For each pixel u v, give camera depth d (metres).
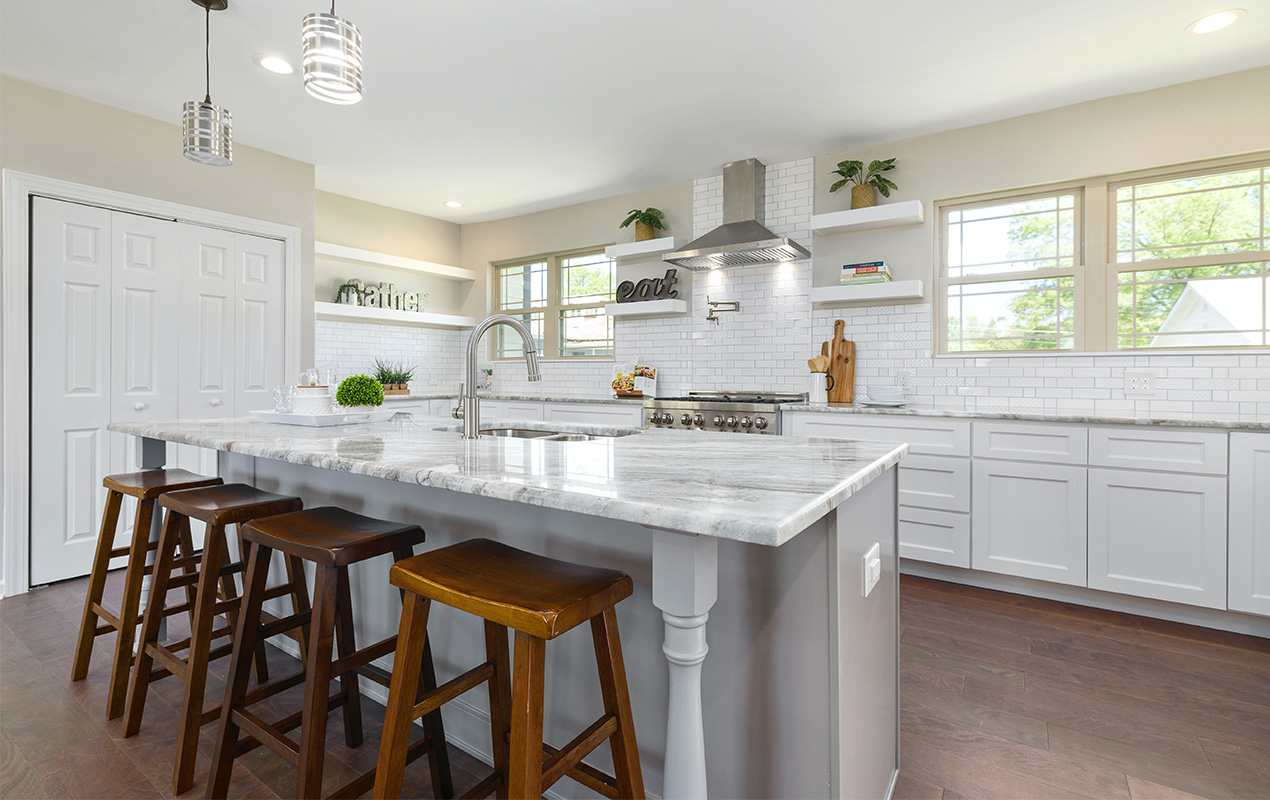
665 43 2.87
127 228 3.51
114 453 3.45
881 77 3.18
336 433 2.16
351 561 1.40
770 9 2.61
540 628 1.01
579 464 1.42
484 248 6.15
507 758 1.45
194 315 3.79
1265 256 3.08
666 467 1.38
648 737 1.46
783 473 1.30
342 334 5.36
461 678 1.36
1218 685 2.21
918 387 3.94
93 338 3.38
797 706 1.24
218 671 2.28
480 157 4.33
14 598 3.02
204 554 1.69
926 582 3.38
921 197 3.93
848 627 1.25
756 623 1.29
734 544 1.31
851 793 1.28
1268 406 2.99
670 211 4.96
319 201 5.12
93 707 2.02
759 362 4.59
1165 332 3.33
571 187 5.04
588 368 5.51
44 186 3.19
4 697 2.07
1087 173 3.44
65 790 1.61
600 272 5.58
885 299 4.05
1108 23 2.69
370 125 3.77
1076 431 2.94
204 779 1.67
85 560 3.35
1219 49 2.88
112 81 3.17
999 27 2.73
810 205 4.34
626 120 3.71
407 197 5.32
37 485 3.18
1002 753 1.81
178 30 2.72
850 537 1.27
